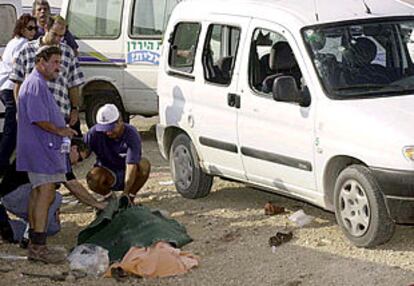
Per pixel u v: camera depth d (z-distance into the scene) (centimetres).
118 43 2078
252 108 1362
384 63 1317
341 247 1252
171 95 1561
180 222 1420
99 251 1227
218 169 1474
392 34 1349
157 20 2034
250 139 1373
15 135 1338
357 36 1330
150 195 1591
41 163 1222
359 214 1217
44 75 1220
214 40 1481
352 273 1158
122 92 2089
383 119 1189
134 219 1280
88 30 2116
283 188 1345
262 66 1380
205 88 1470
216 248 1291
